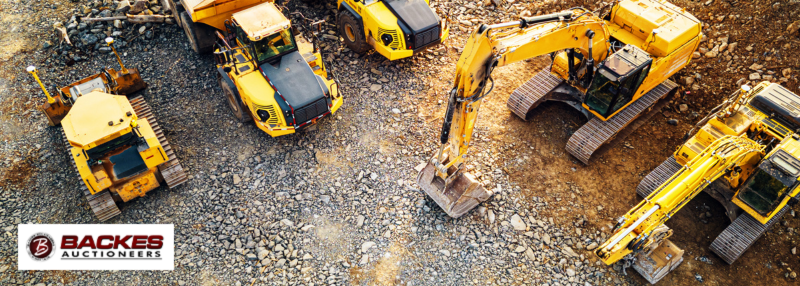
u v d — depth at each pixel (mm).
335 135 13172
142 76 14383
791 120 11180
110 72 13469
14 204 11617
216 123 13406
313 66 12938
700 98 14242
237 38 12500
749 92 11953
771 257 11305
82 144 10336
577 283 10695
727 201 11680
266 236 11203
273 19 12000
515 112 13703
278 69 12086
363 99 14023
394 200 11891
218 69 12828
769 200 10508
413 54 14195
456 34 15992
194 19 13117
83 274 10547
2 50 14766
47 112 12531
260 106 11711
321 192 12000
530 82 13750
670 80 14102
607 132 12602
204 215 11523
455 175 11109
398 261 10898
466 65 8172
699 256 11320
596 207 12055
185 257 10820
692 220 11938
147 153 10906
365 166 12531
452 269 10805
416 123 13516
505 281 10656
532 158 12992
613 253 9922
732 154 10359
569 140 12820
